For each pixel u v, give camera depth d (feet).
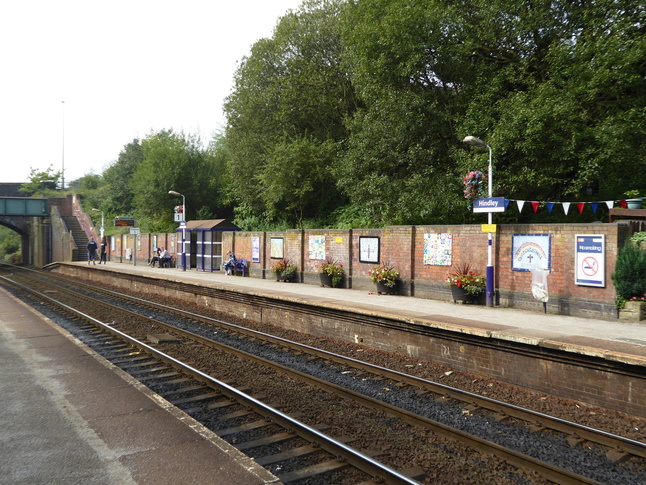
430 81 62.54
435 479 16.87
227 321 52.06
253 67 101.60
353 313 39.22
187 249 97.55
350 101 92.89
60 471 15.38
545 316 36.96
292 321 46.78
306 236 65.72
